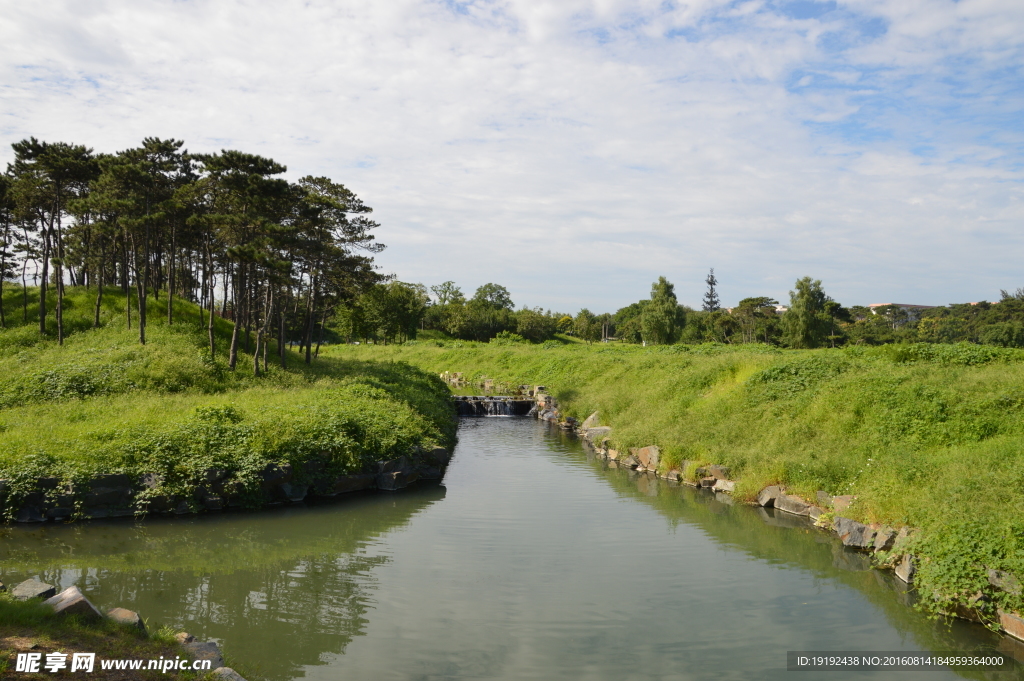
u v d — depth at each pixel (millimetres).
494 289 171250
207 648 8961
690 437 24828
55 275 38906
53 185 38406
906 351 25656
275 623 11609
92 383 28953
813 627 11500
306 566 14602
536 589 13250
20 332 38562
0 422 21250
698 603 12562
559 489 22125
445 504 20047
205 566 14523
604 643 10914
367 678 9695
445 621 11773
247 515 18406
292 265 36375
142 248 47188
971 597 11375
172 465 18562
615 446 28062
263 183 32969
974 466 15000
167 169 42250
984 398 18422
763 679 9727
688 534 16922
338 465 21078
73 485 17188
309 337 43875
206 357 35125
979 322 118750
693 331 107438
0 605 8766
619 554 15398
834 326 102000
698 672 9945
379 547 15945
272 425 21125
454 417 40125
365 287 44562
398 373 44031
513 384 54719
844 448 19641
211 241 39938
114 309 43875
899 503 15070
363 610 12234
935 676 9781
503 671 9945
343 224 40531
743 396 26062
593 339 116000
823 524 17141
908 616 11914
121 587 13195
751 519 18266
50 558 14680
